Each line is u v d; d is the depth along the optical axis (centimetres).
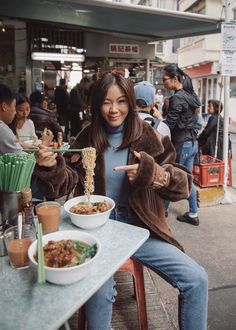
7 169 125
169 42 2034
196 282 149
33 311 93
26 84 637
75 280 104
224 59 391
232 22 381
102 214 140
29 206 135
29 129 390
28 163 128
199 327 152
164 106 429
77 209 148
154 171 149
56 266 106
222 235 327
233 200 416
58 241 120
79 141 179
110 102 162
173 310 217
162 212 175
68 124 686
